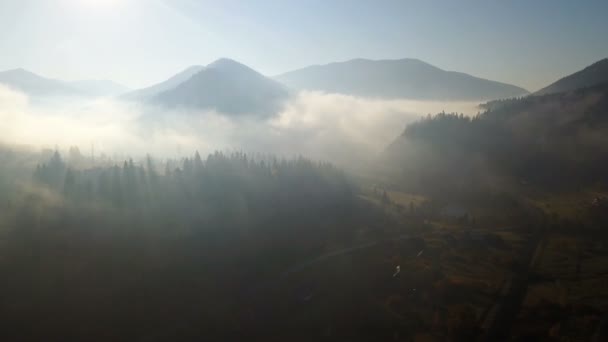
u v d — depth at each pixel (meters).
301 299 108.56
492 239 143.62
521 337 84.81
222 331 97.56
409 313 98.00
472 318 90.31
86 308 103.00
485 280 111.81
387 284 112.38
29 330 95.44
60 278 111.00
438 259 127.25
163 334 96.50
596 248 134.38
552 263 122.56
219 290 114.25
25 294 105.00
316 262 127.38
